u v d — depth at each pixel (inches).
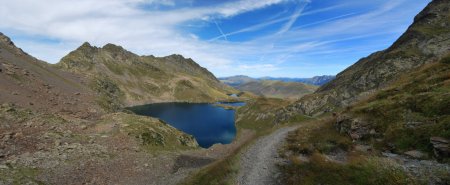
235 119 5487.2
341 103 3154.5
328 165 805.9
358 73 3747.5
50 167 1296.8
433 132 761.6
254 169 970.7
